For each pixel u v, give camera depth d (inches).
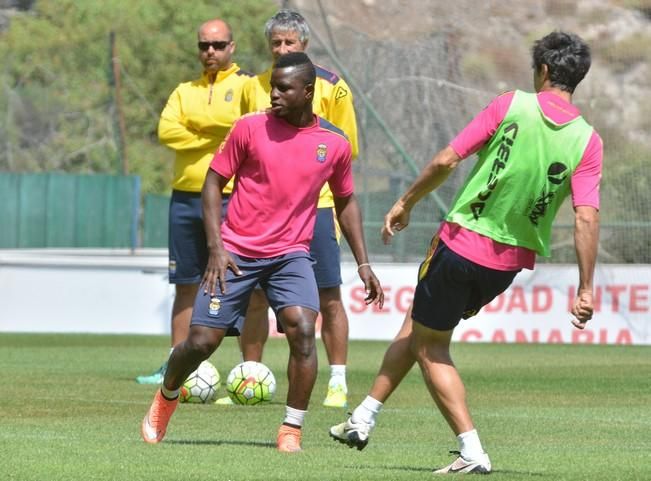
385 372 750.5
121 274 2308.1
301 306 805.9
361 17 2637.8
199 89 1274.6
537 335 2117.4
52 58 3873.0
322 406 1125.7
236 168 800.9
